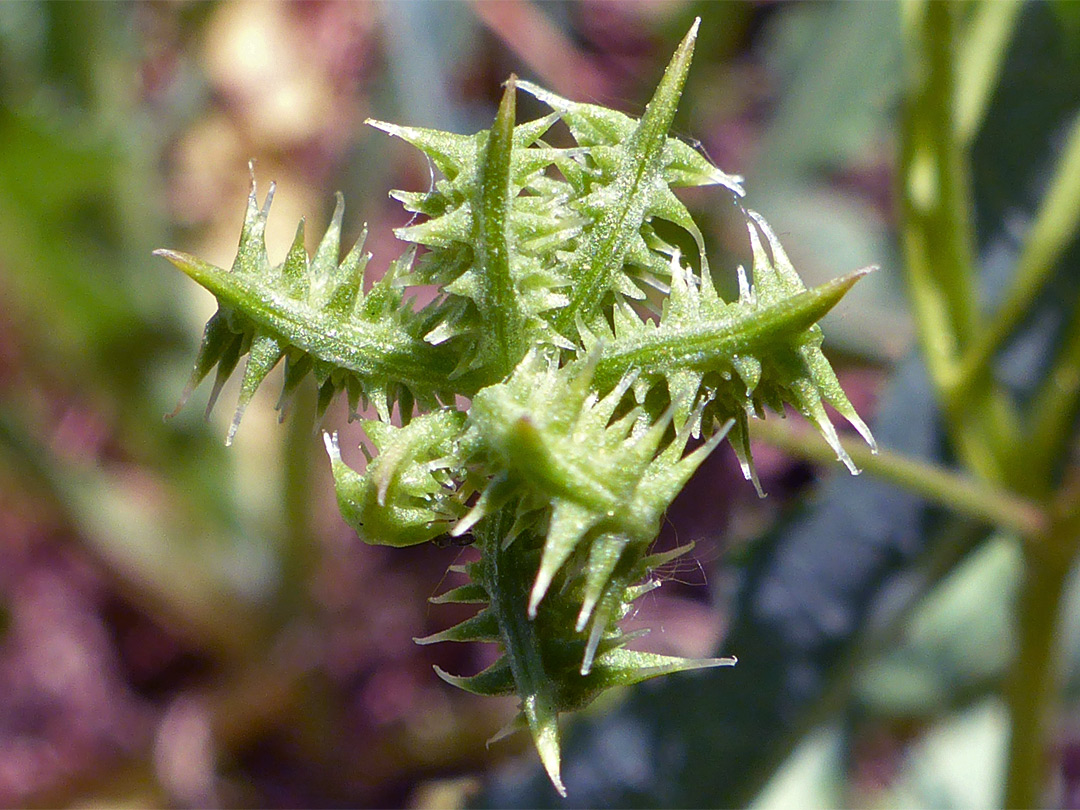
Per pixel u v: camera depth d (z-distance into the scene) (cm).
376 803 10
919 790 10
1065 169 7
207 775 10
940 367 7
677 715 8
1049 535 7
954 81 7
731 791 8
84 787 10
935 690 10
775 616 8
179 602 10
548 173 8
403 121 10
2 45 10
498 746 10
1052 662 7
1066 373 7
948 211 7
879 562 8
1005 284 9
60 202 10
